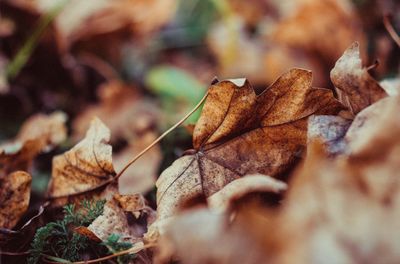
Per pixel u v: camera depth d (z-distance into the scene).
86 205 0.29
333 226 0.22
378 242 0.22
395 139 0.23
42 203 0.34
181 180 0.29
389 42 0.44
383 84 0.31
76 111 0.51
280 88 0.28
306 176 0.23
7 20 0.53
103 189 0.30
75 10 0.58
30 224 0.29
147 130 0.46
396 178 0.23
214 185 0.29
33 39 0.49
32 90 0.51
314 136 0.26
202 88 0.53
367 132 0.24
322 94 0.28
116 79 0.55
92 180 0.30
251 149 0.29
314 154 0.24
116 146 0.46
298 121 0.28
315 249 0.22
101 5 0.59
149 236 0.27
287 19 0.53
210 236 0.23
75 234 0.28
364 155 0.23
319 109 0.28
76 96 0.53
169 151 0.40
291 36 0.53
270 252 0.23
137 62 0.63
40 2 0.53
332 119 0.27
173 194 0.28
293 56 0.53
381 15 0.46
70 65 0.53
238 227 0.23
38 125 0.42
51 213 0.31
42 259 0.28
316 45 0.51
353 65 0.28
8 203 0.31
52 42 0.52
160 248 0.26
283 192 0.24
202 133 0.29
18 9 0.52
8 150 0.36
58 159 0.31
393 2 0.46
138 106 0.51
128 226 0.29
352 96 0.28
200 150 0.29
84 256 0.28
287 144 0.29
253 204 0.25
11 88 0.50
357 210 0.22
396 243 0.22
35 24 0.52
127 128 0.48
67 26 0.56
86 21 0.57
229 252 0.23
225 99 0.29
